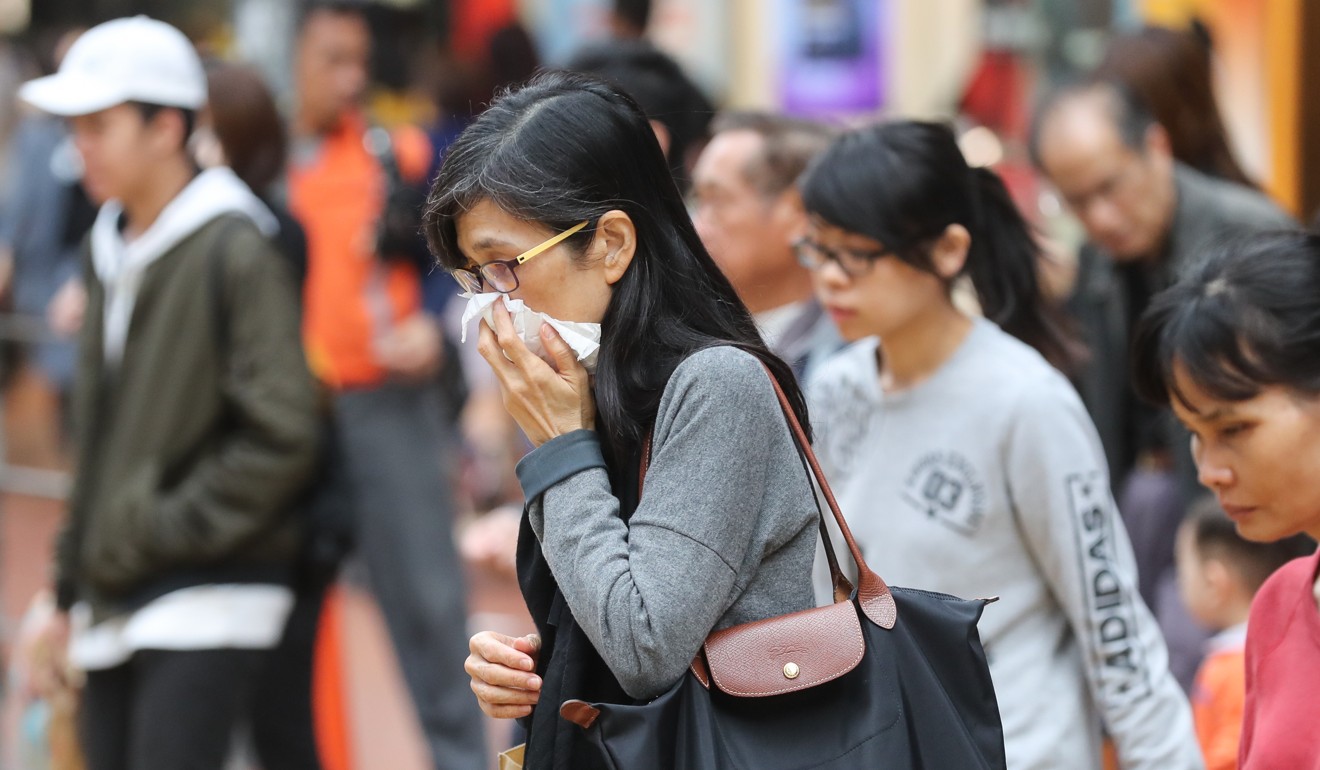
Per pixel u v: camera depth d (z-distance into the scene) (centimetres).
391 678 2412
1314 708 779
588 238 791
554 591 823
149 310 1444
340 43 1972
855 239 1063
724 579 757
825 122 1448
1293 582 820
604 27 2503
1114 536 1045
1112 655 1022
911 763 761
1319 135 2178
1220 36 2211
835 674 751
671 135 1562
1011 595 1047
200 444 1452
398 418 1942
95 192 1449
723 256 1356
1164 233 1426
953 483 1052
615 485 802
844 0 2934
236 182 1512
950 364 1071
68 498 1499
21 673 1588
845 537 794
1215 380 803
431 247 825
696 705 748
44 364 2427
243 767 1873
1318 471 798
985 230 1148
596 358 797
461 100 2553
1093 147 1402
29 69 3114
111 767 1488
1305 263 808
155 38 1448
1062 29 2691
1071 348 1189
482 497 2852
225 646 1449
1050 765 1023
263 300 1450
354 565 2747
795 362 1281
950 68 2825
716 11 3042
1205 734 1212
